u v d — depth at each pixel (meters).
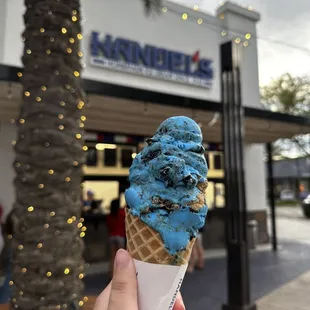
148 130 8.52
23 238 2.60
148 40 8.94
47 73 2.78
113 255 6.84
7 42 6.89
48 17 2.87
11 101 5.51
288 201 35.62
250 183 10.88
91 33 7.95
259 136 9.74
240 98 5.52
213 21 10.25
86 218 8.01
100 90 5.12
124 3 8.59
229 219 5.26
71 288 2.65
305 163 38.56
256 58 11.11
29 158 2.66
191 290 6.34
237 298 4.99
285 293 6.22
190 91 9.55
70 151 2.76
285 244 11.45
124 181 8.72
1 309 3.29
